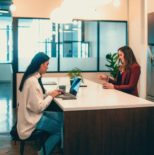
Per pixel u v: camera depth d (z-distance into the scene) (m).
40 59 2.09
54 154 2.70
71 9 2.69
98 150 1.85
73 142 1.80
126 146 1.91
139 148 1.93
